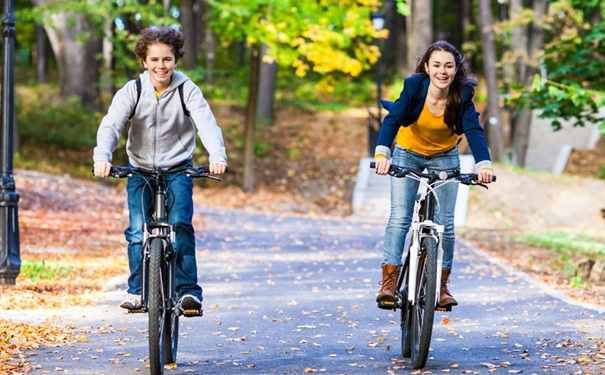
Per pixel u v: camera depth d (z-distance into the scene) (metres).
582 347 8.49
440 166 7.84
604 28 17.22
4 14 12.54
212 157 7.06
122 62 30.31
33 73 59.53
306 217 27.42
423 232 7.56
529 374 7.36
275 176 35.66
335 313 10.85
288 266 15.66
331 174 35.97
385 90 51.34
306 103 46.28
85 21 38.97
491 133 35.88
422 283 7.57
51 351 8.34
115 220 22.84
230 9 27.50
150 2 30.03
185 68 38.94
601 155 42.38
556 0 31.44
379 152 7.33
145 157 7.39
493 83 35.66
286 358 8.18
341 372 7.57
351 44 30.67
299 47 28.75
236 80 51.06
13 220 12.47
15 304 10.89
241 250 18.09
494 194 31.89
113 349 8.50
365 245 19.45
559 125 18.11
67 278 13.58
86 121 37.75
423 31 33.34
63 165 32.91
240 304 11.52
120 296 12.07
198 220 23.88
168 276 7.20
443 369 7.58
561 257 17.98
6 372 7.39
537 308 11.09
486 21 35.50
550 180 33.59
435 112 7.46
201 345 8.81
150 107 7.19
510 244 20.84
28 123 36.22
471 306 11.33
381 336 9.34
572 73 17.84
